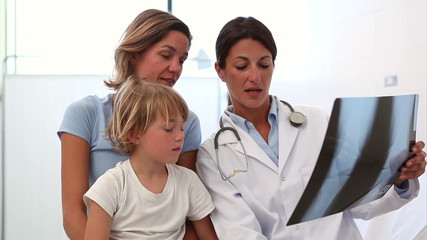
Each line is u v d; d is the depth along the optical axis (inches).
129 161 43.3
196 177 46.1
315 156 50.0
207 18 112.7
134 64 48.6
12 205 96.5
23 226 96.7
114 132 43.2
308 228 47.5
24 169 96.8
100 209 39.4
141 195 41.2
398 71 83.6
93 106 46.4
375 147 37.9
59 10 104.3
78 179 43.3
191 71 110.3
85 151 44.6
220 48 49.1
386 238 71.0
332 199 38.1
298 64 115.0
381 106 37.3
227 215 46.0
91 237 38.6
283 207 47.9
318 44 108.0
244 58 47.2
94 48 105.3
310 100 110.7
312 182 36.8
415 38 79.6
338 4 100.9
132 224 40.8
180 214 42.7
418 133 78.4
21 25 102.6
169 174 43.8
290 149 49.5
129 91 43.2
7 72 101.7
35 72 103.1
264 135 52.0
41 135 97.1
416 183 44.3
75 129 44.4
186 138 50.2
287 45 118.1
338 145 37.3
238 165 49.2
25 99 97.0
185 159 50.3
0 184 96.3
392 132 37.8
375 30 89.5
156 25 46.4
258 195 47.9
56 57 104.0
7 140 96.5
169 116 41.1
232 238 44.7
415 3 79.4
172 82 47.9
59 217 97.3
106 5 106.0
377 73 89.0
